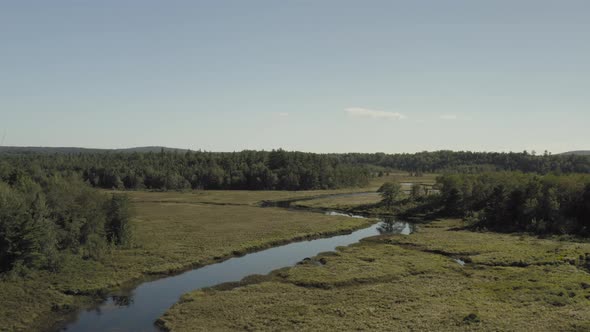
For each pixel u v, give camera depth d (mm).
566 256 59312
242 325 37312
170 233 77750
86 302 44000
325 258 61469
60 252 53219
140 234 75562
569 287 45938
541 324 35844
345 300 43438
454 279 50594
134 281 51375
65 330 37312
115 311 41719
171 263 57750
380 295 44781
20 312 39750
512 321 36625
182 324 37781
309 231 84125
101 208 63406
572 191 85375
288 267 57281
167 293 47188
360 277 51156
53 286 46125
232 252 66188
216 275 54531
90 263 54406
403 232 88062
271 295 45344
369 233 86875
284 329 36219
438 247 67812
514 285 47031
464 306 40875
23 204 50406
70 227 55844
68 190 60250
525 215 86812
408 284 48781
